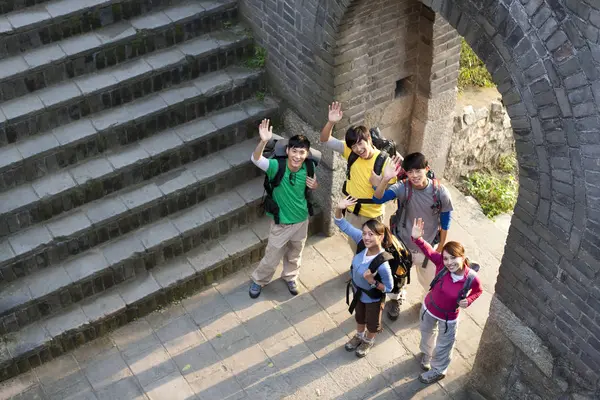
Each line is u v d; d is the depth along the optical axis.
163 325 7.24
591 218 4.92
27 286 6.89
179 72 7.72
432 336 6.57
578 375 5.63
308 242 8.13
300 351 7.04
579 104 4.64
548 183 5.12
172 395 6.66
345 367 6.91
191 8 7.82
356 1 6.16
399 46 7.42
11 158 6.95
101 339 7.11
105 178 7.27
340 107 7.09
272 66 7.85
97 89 7.30
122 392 6.69
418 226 6.21
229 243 7.69
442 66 7.72
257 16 7.71
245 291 7.57
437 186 6.38
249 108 7.95
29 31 7.18
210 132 7.68
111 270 7.13
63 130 7.26
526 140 5.14
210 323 7.27
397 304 7.26
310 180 6.71
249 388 6.73
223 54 7.89
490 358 6.40
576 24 4.44
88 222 7.11
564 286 5.39
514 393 6.34
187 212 7.63
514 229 5.61
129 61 7.64
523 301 5.83
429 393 6.75
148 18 7.68
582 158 4.79
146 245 7.27
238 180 7.90
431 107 8.04
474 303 7.56
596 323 5.26
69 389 6.70
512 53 4.92
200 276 7.49
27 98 7.18
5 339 6.77
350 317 7.34
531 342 5.89
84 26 7.45
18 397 6.63
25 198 6.96
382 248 6.30
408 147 8.61
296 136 6.46
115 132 7.39
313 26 6.77
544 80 4.79
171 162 7.63
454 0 5.16
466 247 8.22
